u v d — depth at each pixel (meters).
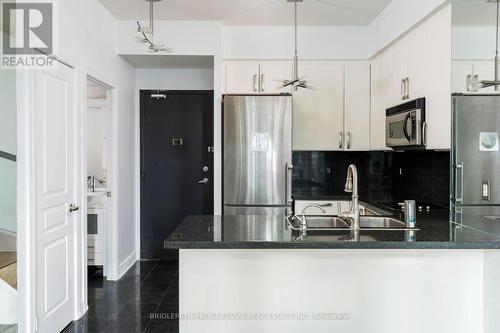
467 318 2.03
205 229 2.17
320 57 4.02
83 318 3.01
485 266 2.00
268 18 3.81
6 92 2.30
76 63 2.94
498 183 2.43
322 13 3.66
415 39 3.01
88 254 4.07
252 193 3.78
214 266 2.01
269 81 4.02
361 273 2.03
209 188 4.76
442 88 2.60
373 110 4.00
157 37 3.91
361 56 4.02
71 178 2.89
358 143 4.08
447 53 2.53
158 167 4.74
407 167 3.83
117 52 3.89
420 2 2.79
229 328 2.02
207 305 2.01
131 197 4.53
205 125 4.73
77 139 2.96
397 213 2.84
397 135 3.19
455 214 2.59
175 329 2.82
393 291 2.02
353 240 1.85
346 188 2.33
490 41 2.41
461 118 2.50
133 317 3.03
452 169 2.57
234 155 3.78
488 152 2.45
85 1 3.11
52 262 2.61
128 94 4.35
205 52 3.93
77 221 2.97
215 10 3.60
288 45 4.01
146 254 4.76
